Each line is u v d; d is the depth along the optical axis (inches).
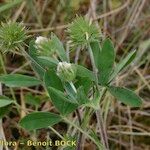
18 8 9.8
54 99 5.4
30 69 9.3
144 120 9.0
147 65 9.5
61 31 9.6
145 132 8.7
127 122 8.8
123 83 9.2
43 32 9.8
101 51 5.6
